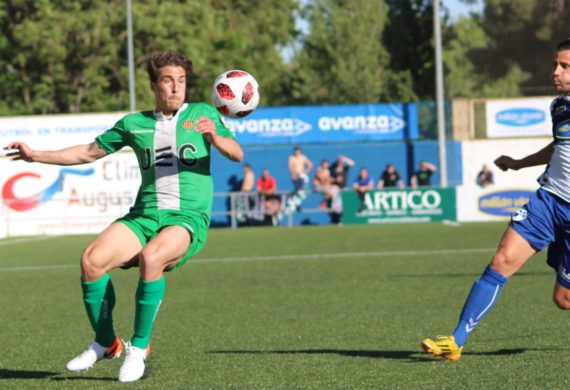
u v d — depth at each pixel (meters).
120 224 11.92
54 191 53.06
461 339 12.29
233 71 12.89
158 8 79.31
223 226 55.41
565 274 12.28
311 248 36.09
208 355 14.09
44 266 32.34
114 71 79.69
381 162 57.50
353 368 12.63
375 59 90.44
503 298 20.03
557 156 12.05
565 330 15.53
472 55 84.88
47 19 75.50
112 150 12.39
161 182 11.98
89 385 11.84
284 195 53.56
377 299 20.64
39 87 77.25
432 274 25.64
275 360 13.47
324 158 57.34
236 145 11.71
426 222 50.88
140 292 11.39
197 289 23.94
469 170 59.66
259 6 112.12
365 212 51.34
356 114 57.47
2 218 52.78
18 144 12.15
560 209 12.02
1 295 23.77
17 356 14.55
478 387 11.17
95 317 11.78
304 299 21.14
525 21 81.44
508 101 57.56
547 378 11.64
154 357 13.97
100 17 76.62
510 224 12.29
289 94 101.50
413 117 57.50
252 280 25.77
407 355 13.59
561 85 11.95
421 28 88.94
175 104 11.75
